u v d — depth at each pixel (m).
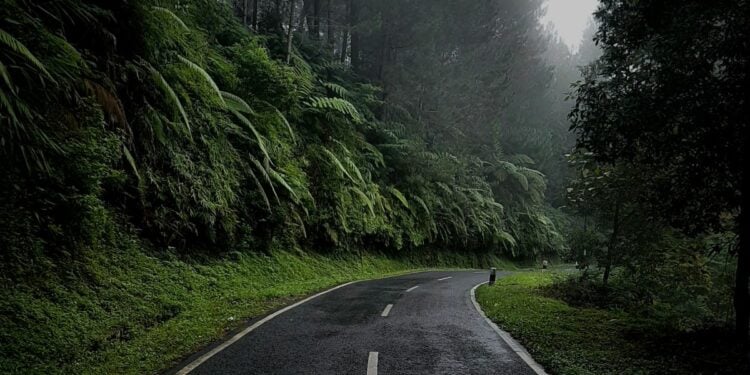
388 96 30.97
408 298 12.54
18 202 7.46
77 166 8.09
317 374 5.52
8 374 5.02
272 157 15.88
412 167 27.86
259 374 5.47
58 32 8.12
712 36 6.61
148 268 10.00
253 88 15.71
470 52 35.44
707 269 12.71
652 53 7.05
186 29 11.22
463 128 37.78
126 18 10.05
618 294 13.78
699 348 7.20
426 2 30.75
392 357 6.35
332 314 9.66
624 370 6.03
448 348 6.98
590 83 8.20
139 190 10.45
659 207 8.96
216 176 12.80
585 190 13.17
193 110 12.66
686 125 6.93
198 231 12.53
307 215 17.86
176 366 5.79
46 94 7.10
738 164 7.02
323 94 22.75
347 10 31.77
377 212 23.55
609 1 7.92
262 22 24.17
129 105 10.41
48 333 6.16
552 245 46.44
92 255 8.71
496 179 40.84
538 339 7.65
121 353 6.20
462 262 33.31
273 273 14.76
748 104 6.52
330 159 19.55
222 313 9.23
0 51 6.39
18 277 6.79
